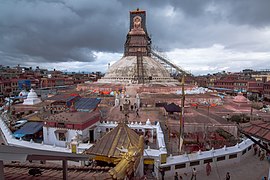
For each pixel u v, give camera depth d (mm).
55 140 25000
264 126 13273
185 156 21094
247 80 95812
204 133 27547
